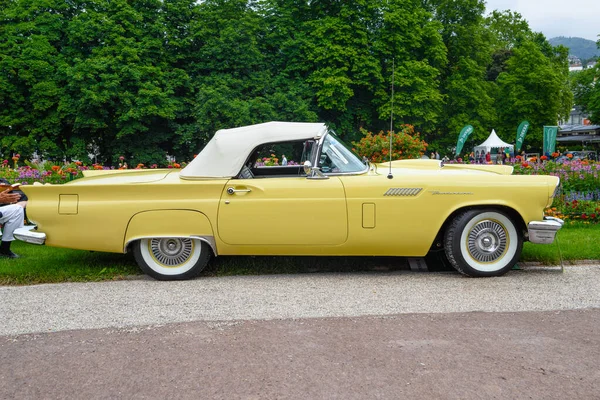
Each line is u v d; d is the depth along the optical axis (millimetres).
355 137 31781
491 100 38906
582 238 6445
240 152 4953
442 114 36844
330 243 4852
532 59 42500
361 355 3014
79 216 4875
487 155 10742
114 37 25859
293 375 2756
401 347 3129
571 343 3186
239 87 27750
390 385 2625
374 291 4414
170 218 4848
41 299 4281
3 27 26203
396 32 29953
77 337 3383
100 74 24578
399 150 10531
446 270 5262
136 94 26094
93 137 28484
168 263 4973
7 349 3193
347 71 30141
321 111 30766
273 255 5172
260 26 29828
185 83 28047
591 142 63656
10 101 26250
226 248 4914
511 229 4883
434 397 2492
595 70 47000
